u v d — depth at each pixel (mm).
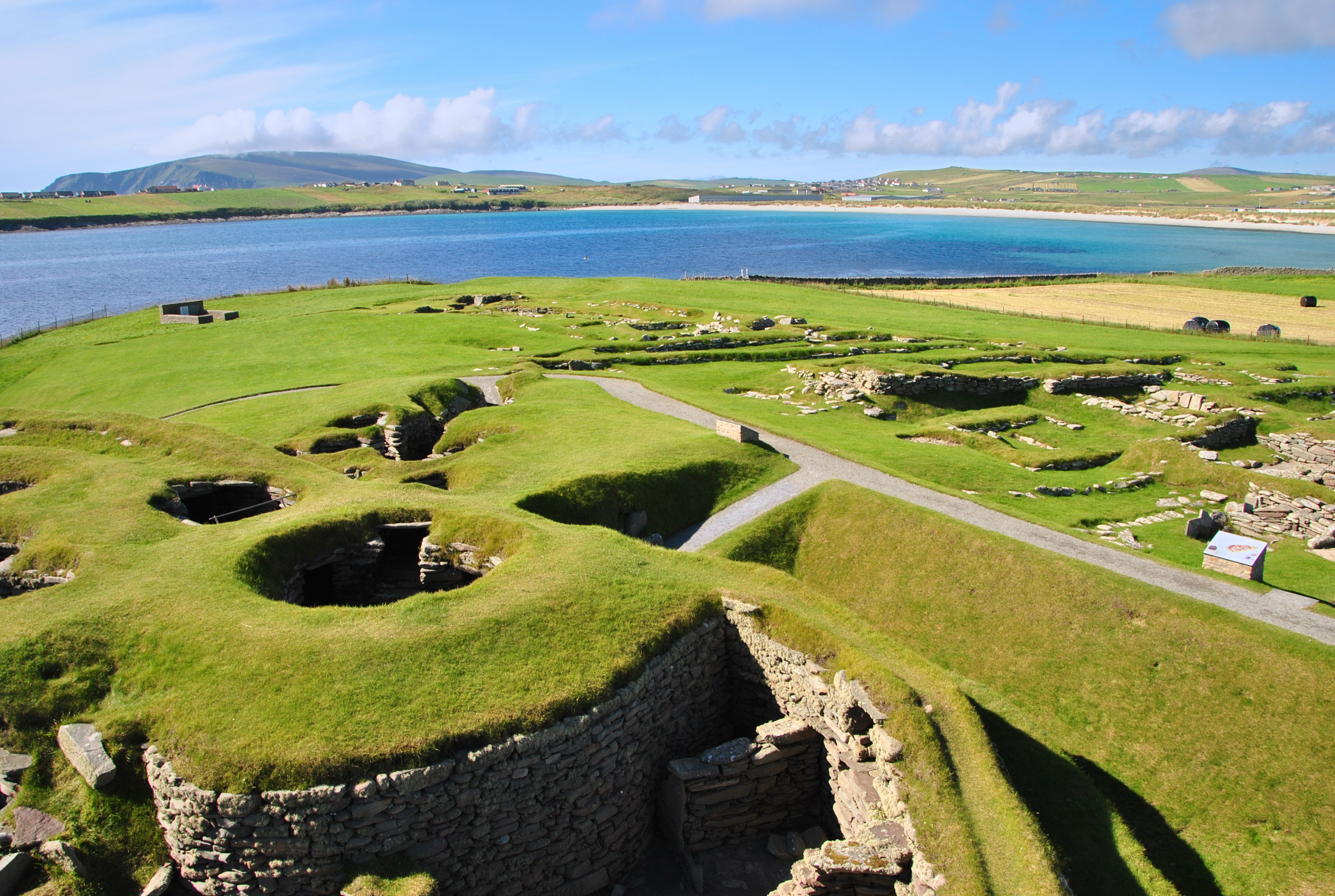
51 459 32469
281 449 40344
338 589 26734
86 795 17031
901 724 18188
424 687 18078
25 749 17734
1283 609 25469
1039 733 22062
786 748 20328
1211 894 18969
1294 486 35875
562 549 25109
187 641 19453
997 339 72125
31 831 16578
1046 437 49531
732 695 23438
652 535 32875
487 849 17078
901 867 16141
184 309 90000
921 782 17141
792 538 33719
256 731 16750
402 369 61625
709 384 59594
